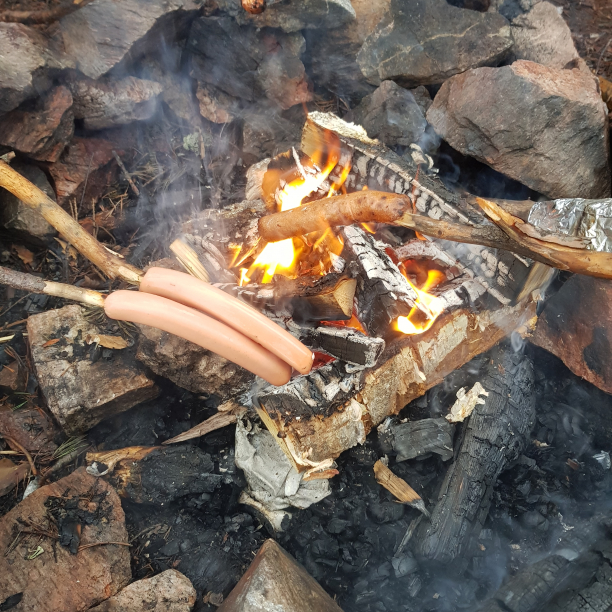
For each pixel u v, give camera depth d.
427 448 0.64
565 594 0.52
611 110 0.80
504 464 0.65
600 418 0.71
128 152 0.86
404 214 0.53
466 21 0.84
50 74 0.72
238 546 0.61
